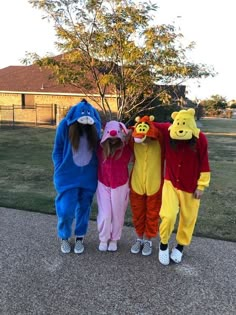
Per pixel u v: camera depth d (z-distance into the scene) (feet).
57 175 12.62
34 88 90.63
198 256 12.94
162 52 37.58
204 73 41.06
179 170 11.73
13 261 12.23
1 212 17.38
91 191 12.82
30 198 20.01
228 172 30.45
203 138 11.71
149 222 12.65
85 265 12.05
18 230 15.05
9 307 9.68
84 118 12.19
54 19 39.01
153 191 12.39
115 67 39.78
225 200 20.90
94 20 38.58
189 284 11.02
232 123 108.17
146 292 10.54
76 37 38.91
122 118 41.14
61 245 13.30
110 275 11.44
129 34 37.93
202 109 145.07
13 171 28.53
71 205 12.59
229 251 13.41
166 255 12.20
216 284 11.05
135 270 11.78
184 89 47.29
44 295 10.27
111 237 13.07
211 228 15.81
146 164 12.27
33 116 89.40
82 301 10.03
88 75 42.63
